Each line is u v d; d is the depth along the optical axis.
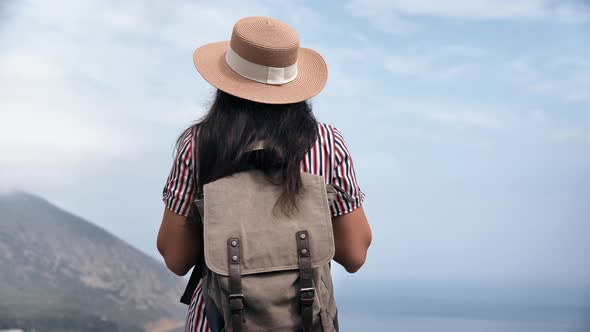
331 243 1.13
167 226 1.27
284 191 1.14
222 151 1.18
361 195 1.28
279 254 1.11
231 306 1.10
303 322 1.12
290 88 1.24
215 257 1.11
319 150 1.23
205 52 1.31
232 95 1.21
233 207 1.13
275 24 1.25
